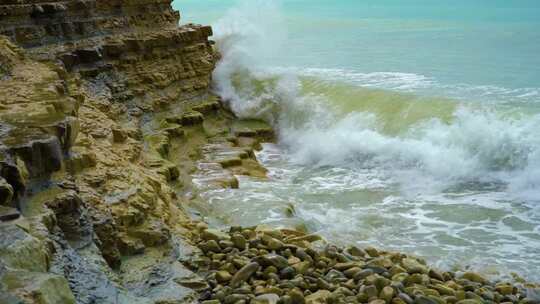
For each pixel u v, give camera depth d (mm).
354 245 10242
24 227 5605
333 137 18281
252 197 13352
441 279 9125
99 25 18344
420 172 15914
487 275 9984
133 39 18500
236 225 11219
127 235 8523
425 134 16812
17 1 16266
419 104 18047
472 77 21984
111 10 19016
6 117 8070
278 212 12203
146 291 7559
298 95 20812
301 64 25828
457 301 8172
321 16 42969
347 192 14656
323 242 9922
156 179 10961
